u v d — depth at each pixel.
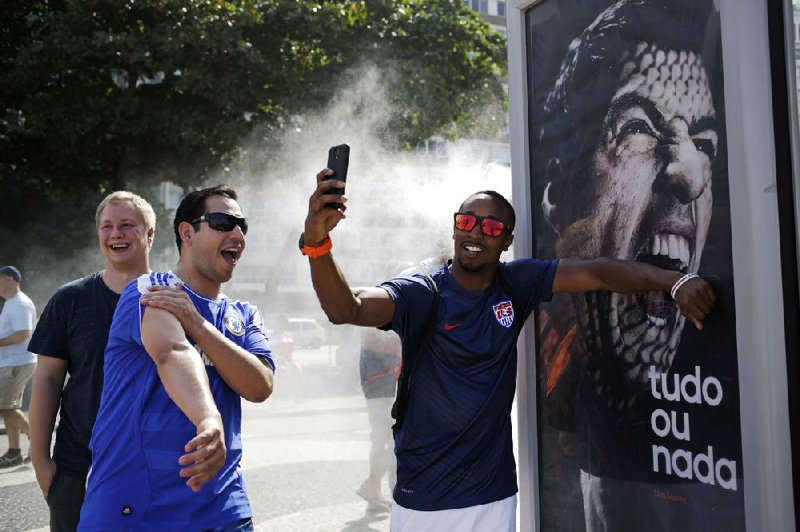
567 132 2.52
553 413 2.57
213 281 2.41
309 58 17.17
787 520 1.75
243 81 15.81
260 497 5.63
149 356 2.11
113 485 2.03
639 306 2.18
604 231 2.34
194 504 2.04
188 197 2.44
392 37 17.66
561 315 2.53
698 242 1.98
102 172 17.27
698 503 1.97
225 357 2.15
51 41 14.68
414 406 2.34
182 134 15.09
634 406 2.20
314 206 2.03
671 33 2.07
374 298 2.22
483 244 2.30
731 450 1.88
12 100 15.65
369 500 5.19
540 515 2.64
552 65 2.59
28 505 5.52
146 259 2.88
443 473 2.29
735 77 1.84
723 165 1.90
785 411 1.76
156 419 2.05
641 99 2.18
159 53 14.76
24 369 6.91
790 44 1.79
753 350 1.78
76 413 2.66
